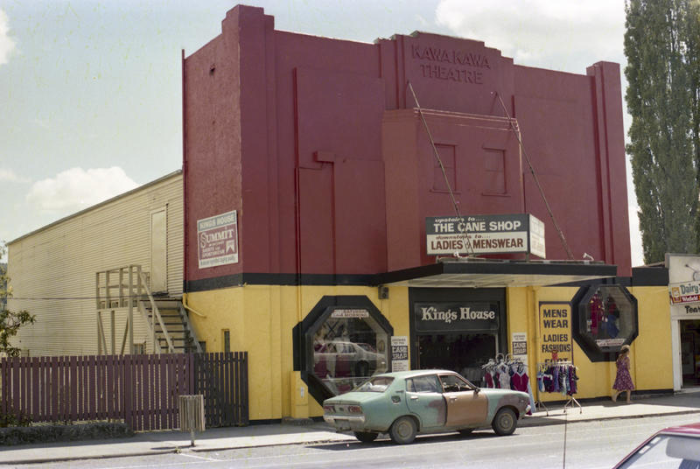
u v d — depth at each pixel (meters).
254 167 21.61
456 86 25.00
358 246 22.72
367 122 23.39
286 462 13.72
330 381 21.73
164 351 23.84
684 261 27.81
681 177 34.88
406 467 12.61
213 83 23.39
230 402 20.34
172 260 26.62
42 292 38.94
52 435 17.05
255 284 21.20
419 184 23.30
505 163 25.12
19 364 17.95
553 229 26.05
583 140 27.25
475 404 16.98
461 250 21.97
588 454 13.87
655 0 36.16
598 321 26.28
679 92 35.38
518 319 24.97
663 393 27.08
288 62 22.59
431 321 23.67
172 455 15.27
